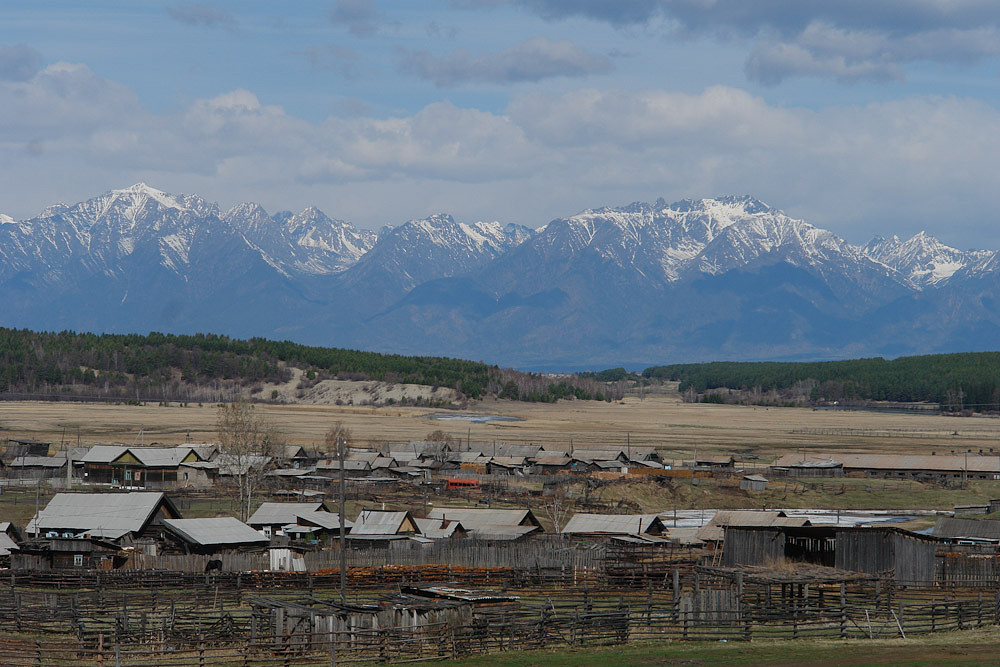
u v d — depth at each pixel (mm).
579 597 131750
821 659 91062
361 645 97625
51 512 179750
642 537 182500
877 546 144125
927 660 88688
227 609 123688
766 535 151500
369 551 158250
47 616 109250
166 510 183500
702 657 93500
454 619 103125
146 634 104125
